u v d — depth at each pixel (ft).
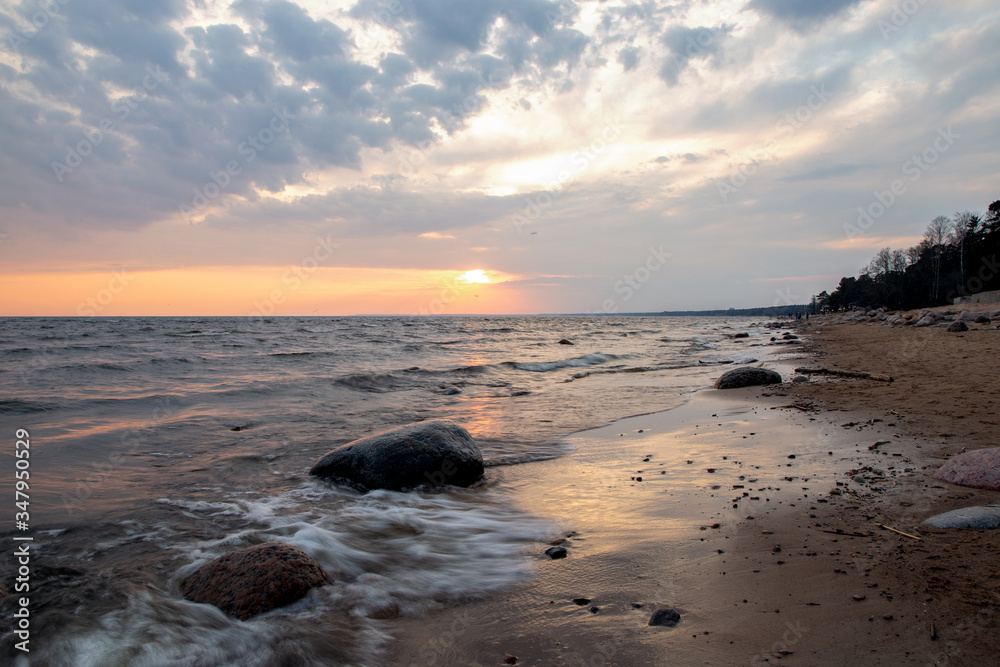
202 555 14.79
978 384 32.81
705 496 17.93
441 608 12.02
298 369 59.82
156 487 20.89
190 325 184.14
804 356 68.39
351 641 10.69
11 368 54.39
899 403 30.01
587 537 15.55
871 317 182.50
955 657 8.47
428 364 67.36
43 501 18.97
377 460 21.42
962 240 210.18
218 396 41.29
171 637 10.76
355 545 15.48
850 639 9.27
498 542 15.67
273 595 11.90
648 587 12.19
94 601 12.12
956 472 16.70
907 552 12.23
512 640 10.52
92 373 52.42
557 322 351.67
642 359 79.51
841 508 15.52
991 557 11.45
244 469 23.53
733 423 29.66
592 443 27.48
